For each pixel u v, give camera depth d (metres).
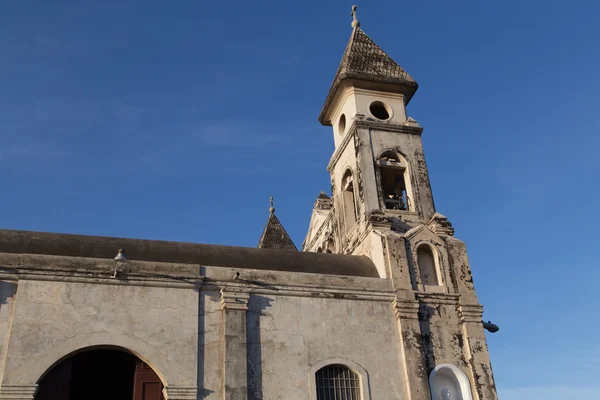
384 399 20.89
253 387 19.70
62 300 18.84
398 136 27.86
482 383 22.14
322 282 22.09
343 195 28.44
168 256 21.53
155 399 18.83
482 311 23.48
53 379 18.11
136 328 19.22
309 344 20.94
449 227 25.42
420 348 22.02
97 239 21.47
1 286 18.59
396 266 23.39
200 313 20.19
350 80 28.45
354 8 32.34
